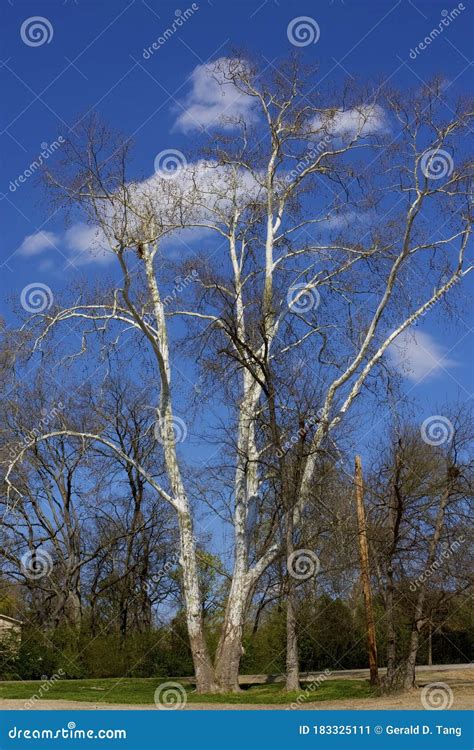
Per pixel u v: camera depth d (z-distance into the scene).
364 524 34.31
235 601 36.09
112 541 54.81
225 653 35.53
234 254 38.25
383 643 46.31
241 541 36.53
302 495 35.59
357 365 36.19
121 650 48.09
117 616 55.56
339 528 35.41
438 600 31.91
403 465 31.83
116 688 37.44
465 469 32.19
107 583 56.06
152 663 47.72
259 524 38.88
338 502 35.97
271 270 37.44
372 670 34.31
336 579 38.19
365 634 45.62
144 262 37.50
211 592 52.72
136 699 32.59
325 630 46.09
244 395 36.88
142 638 48.91
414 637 32.03
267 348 34.66
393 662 32.16
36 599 56.03
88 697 33.41
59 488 55.72
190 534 36.50
